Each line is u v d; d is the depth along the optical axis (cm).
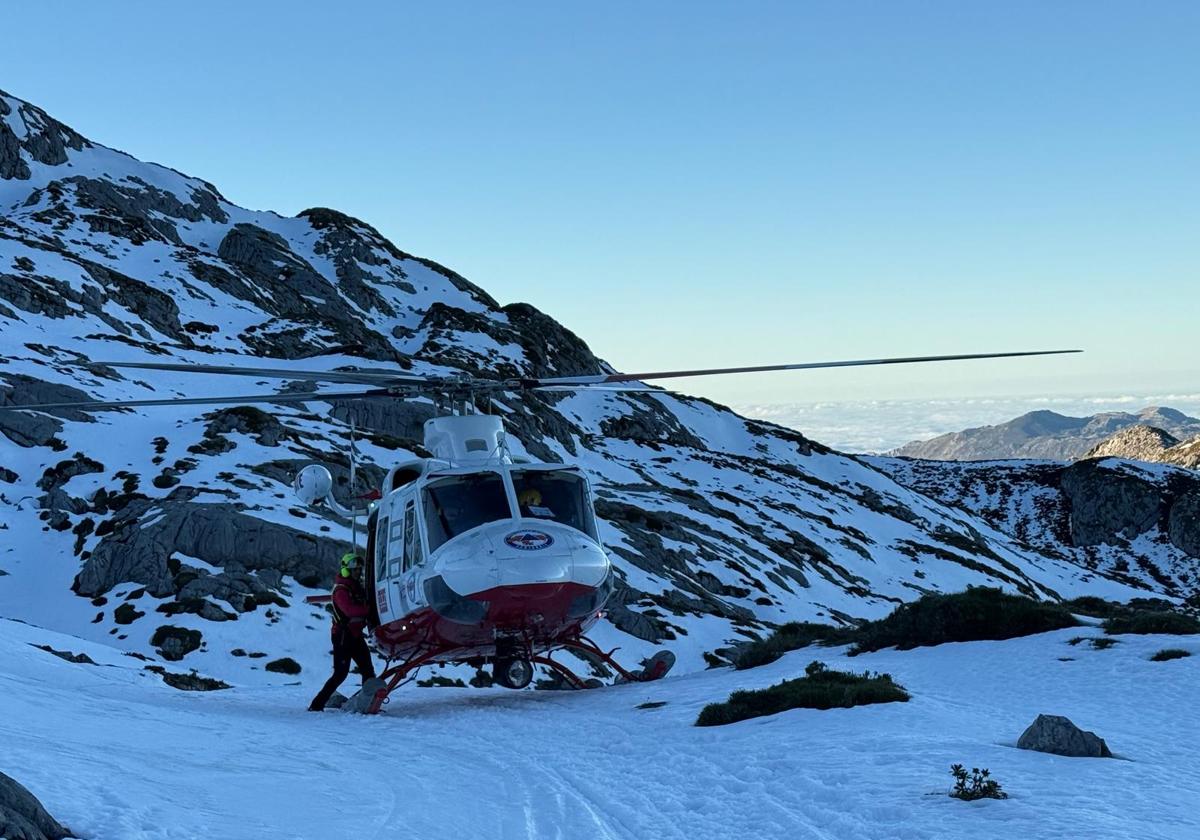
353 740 1505
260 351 14125
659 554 8062
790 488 14175
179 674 3825
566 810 967
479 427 2056
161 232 19775
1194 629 2109
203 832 757
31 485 6838
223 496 6316
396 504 2059
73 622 5153
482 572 1814
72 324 11450
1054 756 1083
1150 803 855
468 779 1158
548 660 2342
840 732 1291
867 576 10944
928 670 1989
